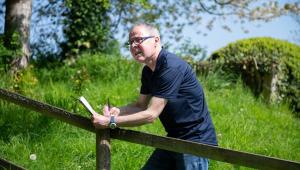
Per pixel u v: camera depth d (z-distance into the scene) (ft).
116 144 19.80
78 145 19.76
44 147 19.44
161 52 11.73
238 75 35.01
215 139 12.10
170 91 11.48
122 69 32.01
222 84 33.06
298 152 23.17
